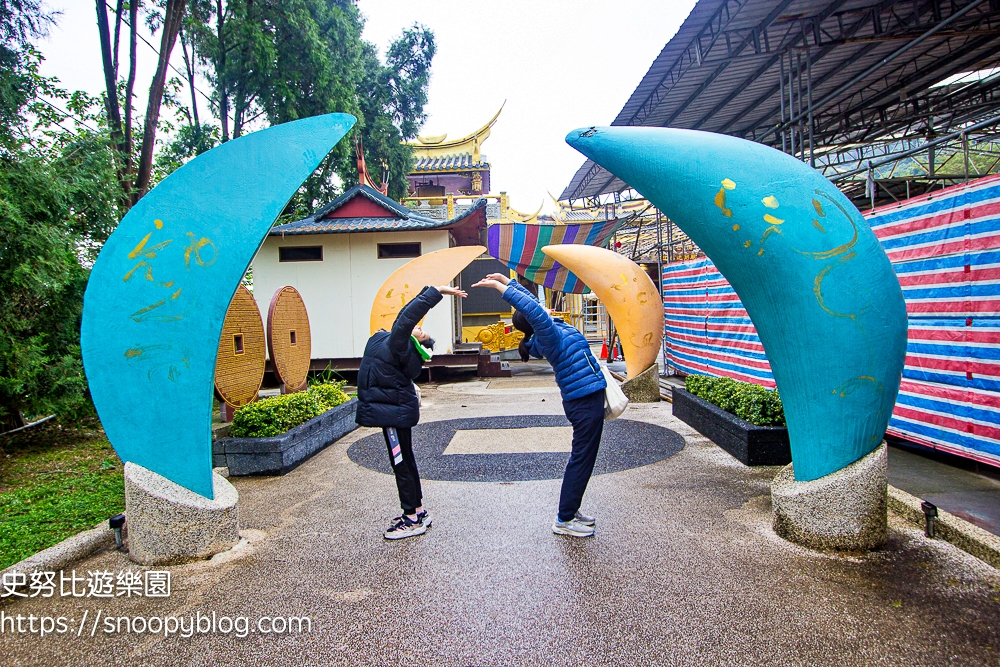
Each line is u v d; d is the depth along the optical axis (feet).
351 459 18.63
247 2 41.06
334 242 40.86
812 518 10.67
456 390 35.68
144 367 10.99
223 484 12.53
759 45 27.99
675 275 35.55
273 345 24.90
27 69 24.82
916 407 16.60
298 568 10.57
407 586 9.73
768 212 9.93
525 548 11.11
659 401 27.84
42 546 12.33
